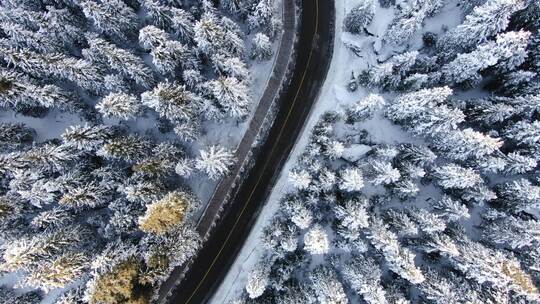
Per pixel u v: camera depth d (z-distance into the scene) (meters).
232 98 32.50
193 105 33.25
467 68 31.12
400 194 33.91
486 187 31.56
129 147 32.34
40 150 31.27
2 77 31.39
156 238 32.50
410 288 34.19
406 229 30.92
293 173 33.56
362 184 30.53
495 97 33.31
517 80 31.88
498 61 31.64
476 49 30.84
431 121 31.42
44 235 31.06
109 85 33.25
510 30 33.28
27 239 30.69
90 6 31.17
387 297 31.94
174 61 32.84
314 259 36.38
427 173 34.09
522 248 32.03
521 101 30.84
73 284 34.34
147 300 32.72
